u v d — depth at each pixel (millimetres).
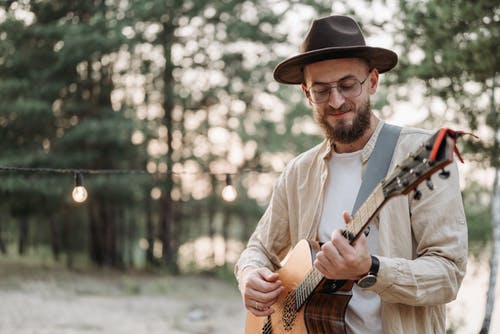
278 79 2504
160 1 16719
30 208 16266
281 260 2854
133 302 13898
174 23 17812
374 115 2396
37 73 16047
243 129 18953
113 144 16688
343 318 2227
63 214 19344
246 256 2791
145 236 23516
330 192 2439
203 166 19281
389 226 2158
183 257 22500
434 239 2076
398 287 1985
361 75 2250
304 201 2543
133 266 20531
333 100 2229
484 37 5867
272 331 2504
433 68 6320
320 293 2275
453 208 2080
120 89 18766
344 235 1945
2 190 15367
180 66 18406
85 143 16750
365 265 1919
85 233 23094
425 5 6328
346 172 2412
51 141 16922
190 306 14016
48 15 16797
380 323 2238
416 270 1996
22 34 15859
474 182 7812
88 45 15680
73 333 10008
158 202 22016
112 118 16688
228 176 5375
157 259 20484
